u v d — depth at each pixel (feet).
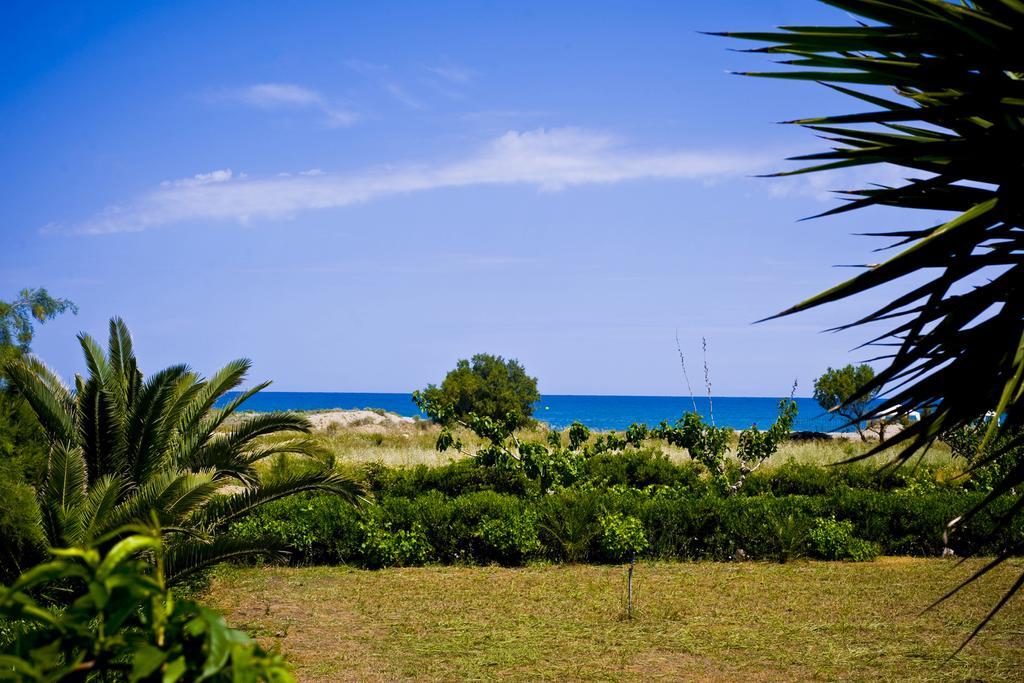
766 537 36.63
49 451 25.32
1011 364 7.35
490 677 20.80
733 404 536.42
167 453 27.66
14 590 3.92
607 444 47.47
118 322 29.48
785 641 23.71
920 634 24.36
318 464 45.42
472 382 115.03
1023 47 6.99
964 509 37.04
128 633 4.34
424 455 71.15
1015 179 7.39
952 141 7.59
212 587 30.99
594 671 21.20
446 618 26.50
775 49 8.04
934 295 7.74
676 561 36.29
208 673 3.86
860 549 36.32
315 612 27.48
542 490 43.29
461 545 36.50
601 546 36.22
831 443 76.54
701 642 23.65
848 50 7.90
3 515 20.70
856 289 7.54
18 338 47.93
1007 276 7.64
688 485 46.50
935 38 7.41
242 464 28.37
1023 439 8.01
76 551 4.09
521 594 29.71
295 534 35.09
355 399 606.55
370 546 35.12
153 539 4.31
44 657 4.00
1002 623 25.45
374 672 21.21
